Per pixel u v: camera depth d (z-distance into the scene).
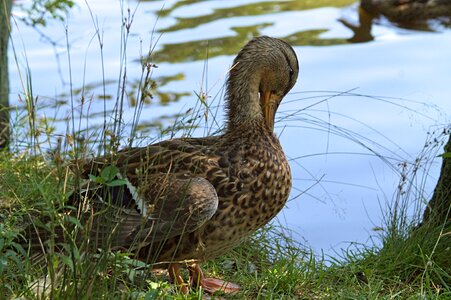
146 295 8.72
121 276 9.72
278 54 10.84
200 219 9.47
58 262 9.02
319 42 22.78
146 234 9.39
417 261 11.30
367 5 25.27
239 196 9.77
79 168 9.46
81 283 8.39
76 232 8.91
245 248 11.66
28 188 11.80
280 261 11.10
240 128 10.26
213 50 21.97
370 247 12.09
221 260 11.39
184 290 9.95
